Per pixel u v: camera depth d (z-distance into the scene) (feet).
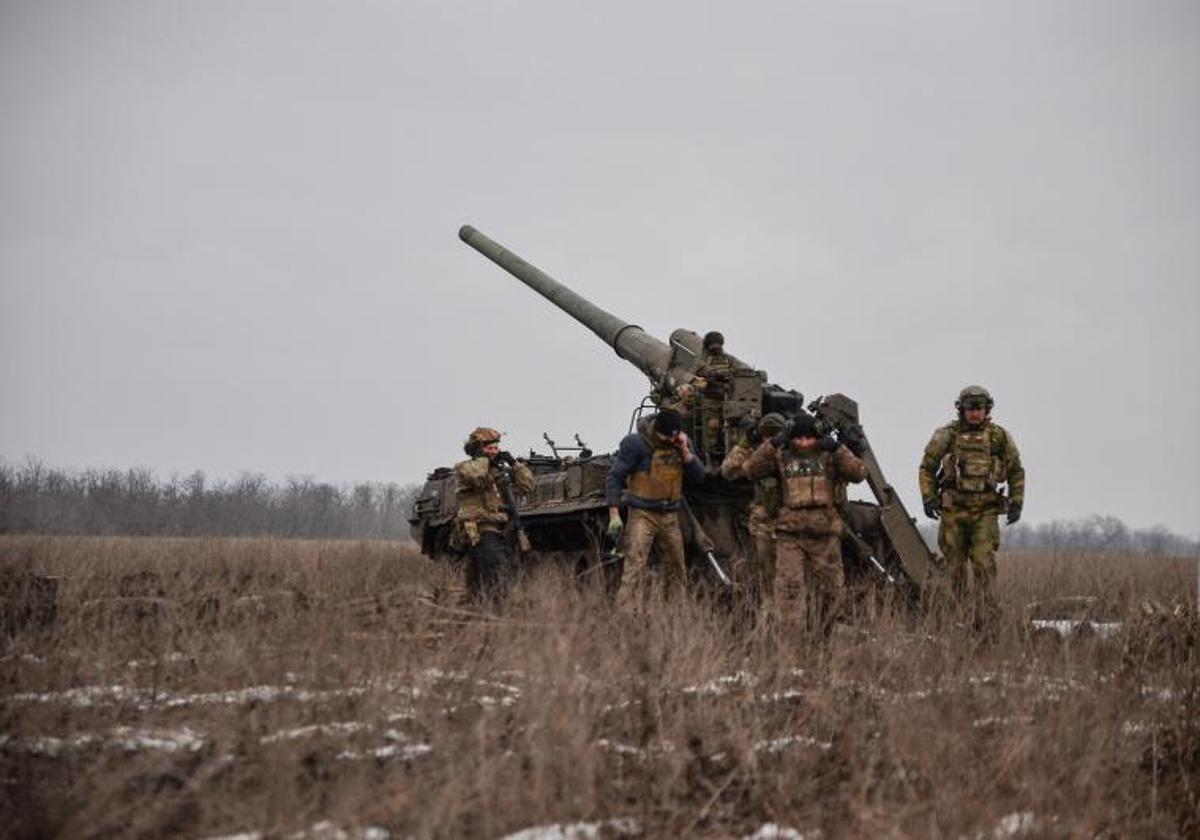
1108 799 23.16
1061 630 36.45
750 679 28.37
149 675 27.45
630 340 61.93
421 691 25.43
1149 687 29.25
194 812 20.59
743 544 49.16
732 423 48.24
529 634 29.14
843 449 38.24
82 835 19.17
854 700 27.40
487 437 46.78
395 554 78.79
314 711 24.61
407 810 20.01
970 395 44.21
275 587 42.91
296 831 19.58
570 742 22.48
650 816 21.16
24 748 22.26
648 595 40.52
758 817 21.84
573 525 55.62
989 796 22.40
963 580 42.96
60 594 36.52
